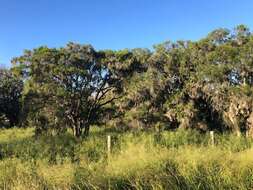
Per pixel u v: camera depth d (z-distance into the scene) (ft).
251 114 105.19
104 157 51.06
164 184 27.84
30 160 48.01
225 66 108.68
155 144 59.62
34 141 68.59
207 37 115.96
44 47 116.57
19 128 154.92
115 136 70.28
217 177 28.96
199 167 31.63
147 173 30.17
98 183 28.32
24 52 116.98
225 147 54.39
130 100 118.32
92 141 64.39
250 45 108.58
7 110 184.55
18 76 118.62
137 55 118.73
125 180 29.25
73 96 119.55
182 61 114.21
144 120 113.60
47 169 35.40
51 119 118.42
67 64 116.88
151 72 115.24
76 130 120.06
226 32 115.34
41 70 115.75
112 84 122.42
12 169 37.42
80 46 117.60
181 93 113.09
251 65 107.96
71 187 28.27
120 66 118.11
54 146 60.85
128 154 40.01
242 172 29.89
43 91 116.16
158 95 114.83
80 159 50.67
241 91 106.11
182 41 117.91
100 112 124.06
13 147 60.34
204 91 110.73
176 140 64.75
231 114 108.06
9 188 29.19
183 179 28.81
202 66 112.16
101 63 119.03
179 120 111.55
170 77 115.65
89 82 120.88
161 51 116.06
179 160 33.94
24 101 118.93
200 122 111.86
